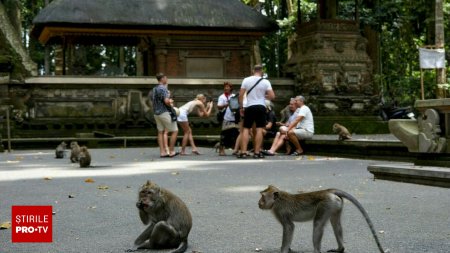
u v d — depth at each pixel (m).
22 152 21.16
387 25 31.75
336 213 4.52
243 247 4.97
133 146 24.39
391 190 8.57
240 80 28.45
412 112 30.70
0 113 25.42
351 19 29.89
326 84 27.83
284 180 10.05
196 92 28.00
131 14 30.77
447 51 30.98
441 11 26.34
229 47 33.78
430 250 4.77
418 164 10.32
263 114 15.58
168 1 32.16
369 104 28.19
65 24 29.80
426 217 6.33
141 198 4.54
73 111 26.48
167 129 16.89
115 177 10.99
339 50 28.02
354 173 11.14
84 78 26.61
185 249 4.65
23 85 25.80
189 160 15.33
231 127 17.23
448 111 9.73
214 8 32.59
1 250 4.99
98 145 23.70
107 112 26.86
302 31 29.12
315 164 13.41
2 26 27.95
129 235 5.54
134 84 27.12
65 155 17.70
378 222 6.06
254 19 32.88
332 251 4.68
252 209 7.03
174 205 4.61
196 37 33.19
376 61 31.20
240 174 11.21
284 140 16.98
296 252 4.73
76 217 6.57
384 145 14.33
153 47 33.38
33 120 25.94
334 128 16.22
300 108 16.98
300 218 4.41
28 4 49.31
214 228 5.84
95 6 30.58
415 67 37.56
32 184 9.90
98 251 4.88
